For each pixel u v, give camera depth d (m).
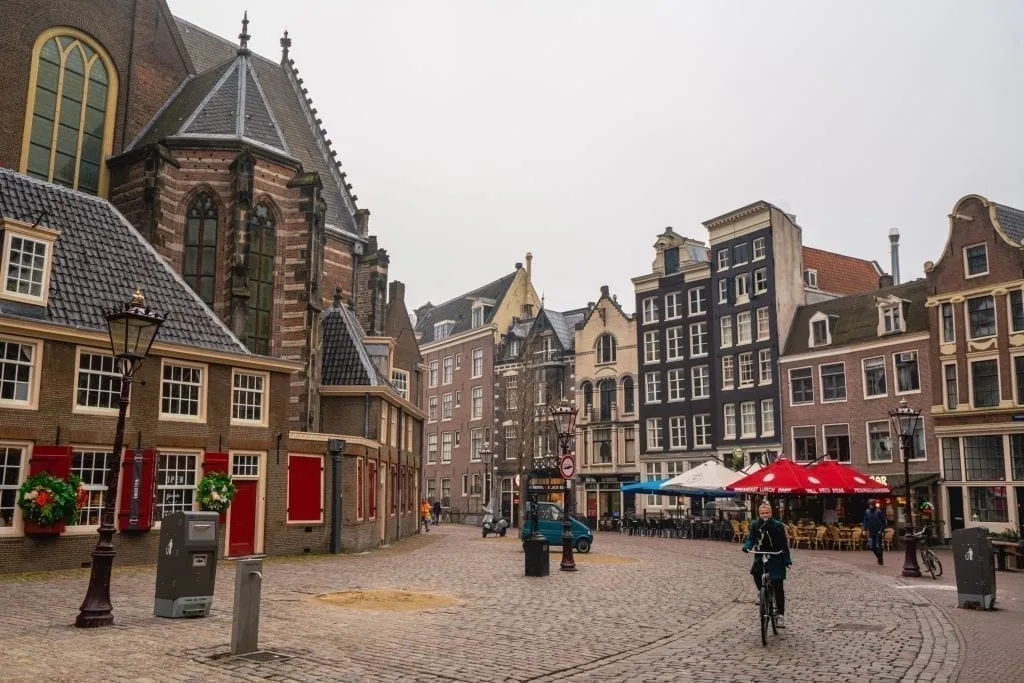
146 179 33.53
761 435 51.34
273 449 27.05
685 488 40.66
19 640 11.26
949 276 41.12
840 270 60.59
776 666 10.57
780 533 12.99
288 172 36.56
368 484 31.80
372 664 10.23
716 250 55.81
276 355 35.03
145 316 13.45
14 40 34.38
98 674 9.32
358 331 42.19
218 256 34.53
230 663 10.10
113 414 22.81
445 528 57.78
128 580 19.00
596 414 62.34
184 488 24.53
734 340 53.75
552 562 26.75
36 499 20.28
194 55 46.03
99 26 37.66
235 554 25.78
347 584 19.06
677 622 14.38
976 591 16.31
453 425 76.44
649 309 59.94
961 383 40.12
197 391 25.25
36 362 21.34
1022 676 9.99
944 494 40.28
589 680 9.66
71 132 36.44
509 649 11.46
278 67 51.19
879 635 13.15
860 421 45.44
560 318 69.69
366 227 48.91
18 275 21.64
